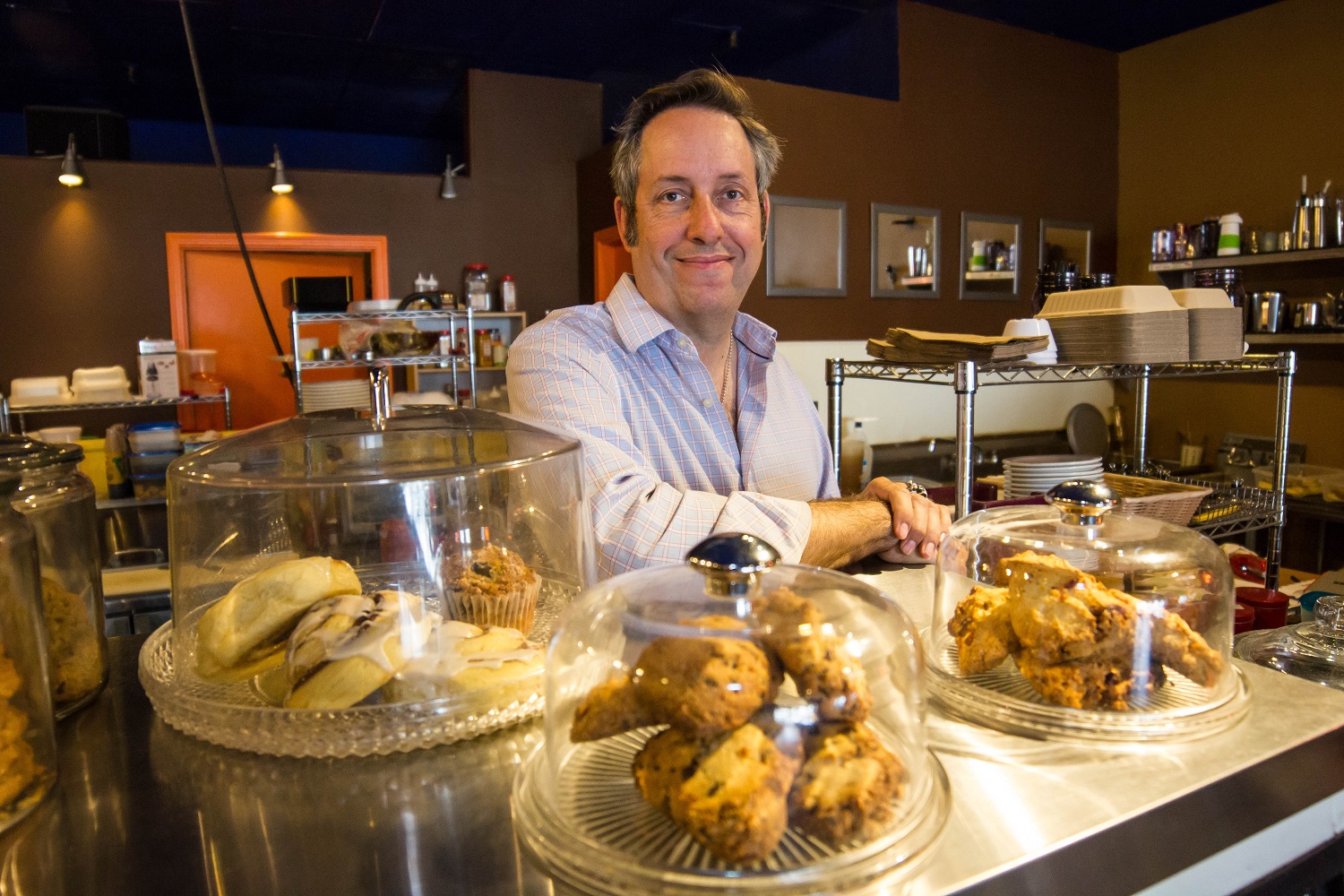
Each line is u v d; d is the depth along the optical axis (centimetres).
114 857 49
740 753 44
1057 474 192
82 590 71
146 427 331
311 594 65
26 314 410
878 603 56
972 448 139
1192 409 408
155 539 230
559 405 128
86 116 428
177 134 579
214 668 64
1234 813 55
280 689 63
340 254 474
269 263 464
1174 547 72
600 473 112
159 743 64
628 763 50
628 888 43
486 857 48
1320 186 352
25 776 54
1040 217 429
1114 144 446
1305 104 356
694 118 137
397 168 633
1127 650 64
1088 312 172
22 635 55
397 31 415
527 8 389
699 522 106
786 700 47
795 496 158
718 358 157
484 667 63
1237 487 195
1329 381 349
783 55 450
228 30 411
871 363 169
